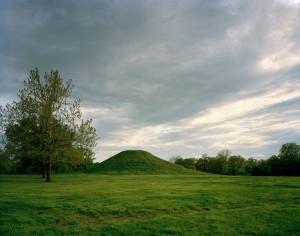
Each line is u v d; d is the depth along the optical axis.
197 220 23.00
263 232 19.70
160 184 53.03
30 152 57.91
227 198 33.31
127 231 19.95
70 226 21.59
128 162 119.81
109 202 29.86
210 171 171.38
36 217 23.88
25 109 59.44
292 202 31.27
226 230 20.22
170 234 19.34
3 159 75.25
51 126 60.19
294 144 130.50
